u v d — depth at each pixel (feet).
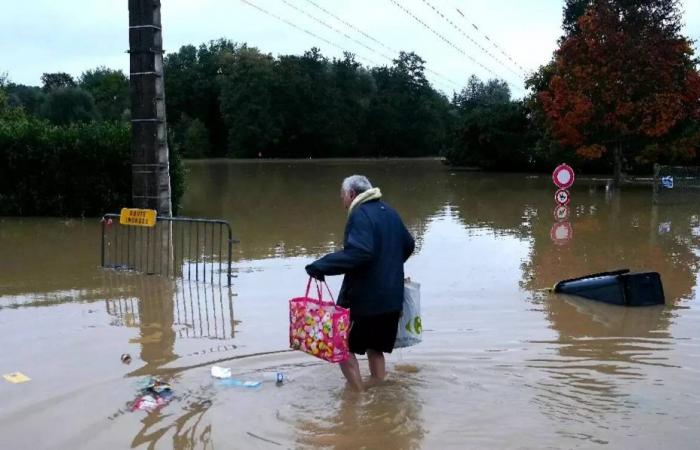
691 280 29.58
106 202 53.47
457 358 18.58
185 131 252.01
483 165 136.67
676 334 21.09
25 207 53.98
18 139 52.54
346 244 15.64
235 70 243.60
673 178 76.64
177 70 266.16
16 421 14.37
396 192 81.20
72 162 53.01
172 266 33.06
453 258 35.12
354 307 15.96
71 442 13.35
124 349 19.57
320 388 16.31
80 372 17.53
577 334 21.11
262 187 91.86
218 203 67.62
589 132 83.05
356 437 13.62
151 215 32.01
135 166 42.63
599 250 37.76
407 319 17.11
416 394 15.87
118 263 34.06
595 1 82.23
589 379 16.87
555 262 33.96
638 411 14.79
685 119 82.84
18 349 19.60
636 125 80.94
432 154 277.85
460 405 15.20
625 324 22.30
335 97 254.88
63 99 226.38
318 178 114.11
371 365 16.87
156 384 16.48
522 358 18.58
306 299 16.02
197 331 21.49
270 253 36.94
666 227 47.67
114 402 15.46
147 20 41.57
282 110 248.73
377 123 265.95
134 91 42.16
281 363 18.26
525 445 13.19
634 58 78.48
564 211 56.24
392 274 15.98
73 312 24.03
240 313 23.77
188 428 14.03
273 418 14.55
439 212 58.29
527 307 24.67
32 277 30.45
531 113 111.34
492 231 45.83
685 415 14.55
